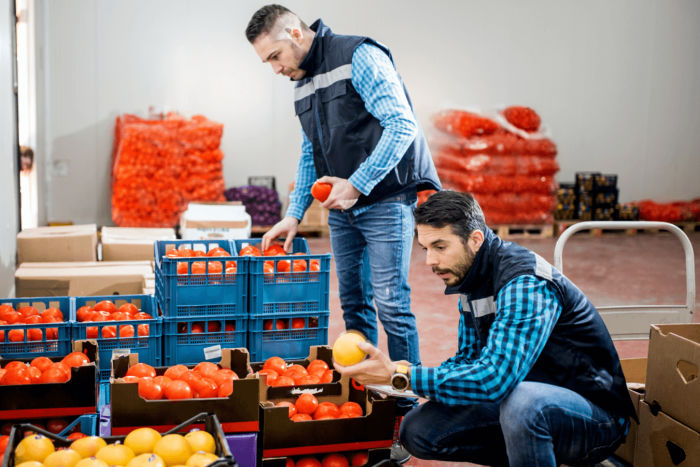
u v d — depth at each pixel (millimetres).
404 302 2748
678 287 5746
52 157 7426
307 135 2877
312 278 2781
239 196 7395
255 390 1980
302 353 2814
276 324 2791
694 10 9289
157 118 7695
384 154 2492
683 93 9445
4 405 1995
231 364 2309
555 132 9094
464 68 8664
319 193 2543
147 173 6742
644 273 6273
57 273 3324
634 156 9414
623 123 9305
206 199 6953
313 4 8125
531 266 1801
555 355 1873
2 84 4148
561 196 8445
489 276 1871
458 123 7656
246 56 7934
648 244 7887
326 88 2648
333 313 4750
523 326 1739
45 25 7230
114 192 6824
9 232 4227
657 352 2090
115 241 4098
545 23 8844
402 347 2758
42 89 7188
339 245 2871
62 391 2027
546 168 7754
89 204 7594
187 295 2660
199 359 2717
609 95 9203
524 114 7824
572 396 1829
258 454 2059
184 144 6867
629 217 8664
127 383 1902
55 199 7480
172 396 1992
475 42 8648
